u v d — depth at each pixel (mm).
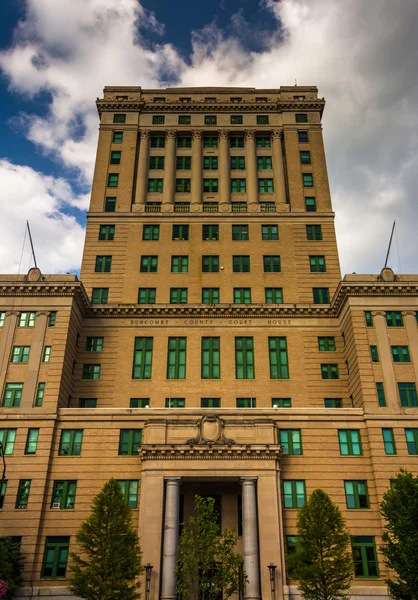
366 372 50281
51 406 48344
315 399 54000
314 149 69312
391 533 43031
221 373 55031
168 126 70875
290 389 54406
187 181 68000
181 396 53906
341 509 45500
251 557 41344
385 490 45750
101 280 60719
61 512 45031
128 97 73438
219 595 44219
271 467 44438
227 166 68250
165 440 45438
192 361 55562
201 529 39906
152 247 62594
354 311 52875
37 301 52688
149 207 65500
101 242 62875
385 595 42344
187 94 74312
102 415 48656
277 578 41031
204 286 60438
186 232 63656
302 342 56594
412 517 37531
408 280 54125
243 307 57469
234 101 73312
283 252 62406
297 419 48750
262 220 64250
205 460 44500
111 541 37062
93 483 46062
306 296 60031
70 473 46406
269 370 55312
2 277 53719
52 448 47156
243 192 67312
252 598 40219
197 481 45500
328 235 63469
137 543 38875
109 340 56531
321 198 66000
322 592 38062
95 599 35938
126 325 57250
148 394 54031
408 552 36688
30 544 43312
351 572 41594
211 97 74375
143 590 40438
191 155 69750
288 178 67500
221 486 47375
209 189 67438
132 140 69688
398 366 50531
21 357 50500
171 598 39969
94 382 54469
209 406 53719
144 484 43812
